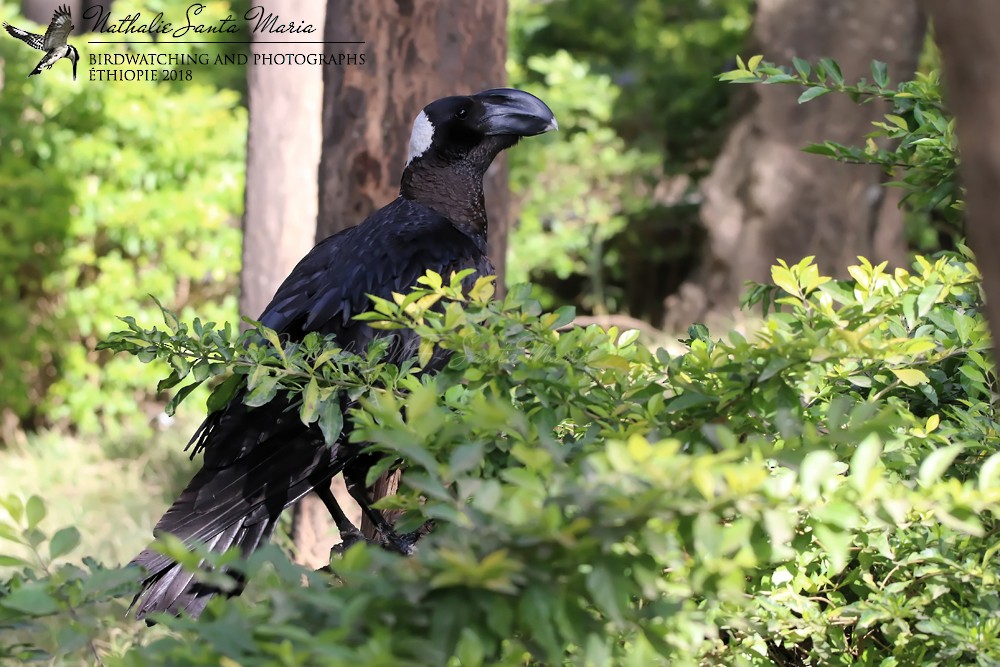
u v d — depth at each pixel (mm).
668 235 25453
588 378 4957
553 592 3406
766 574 5172
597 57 27938
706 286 21297
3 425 18438
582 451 4273
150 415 19000
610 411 4789
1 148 18078
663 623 3766
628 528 3355
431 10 9953
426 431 4004
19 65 18594
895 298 5344
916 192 6844
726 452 3445
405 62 9977
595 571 3406
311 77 14805
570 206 24781
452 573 3215
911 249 21609
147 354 5488
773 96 20297
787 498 3562
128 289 18281
